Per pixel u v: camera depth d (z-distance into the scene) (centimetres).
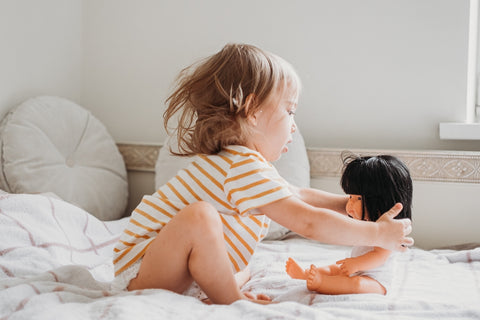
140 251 101
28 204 143
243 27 202
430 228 172
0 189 174
